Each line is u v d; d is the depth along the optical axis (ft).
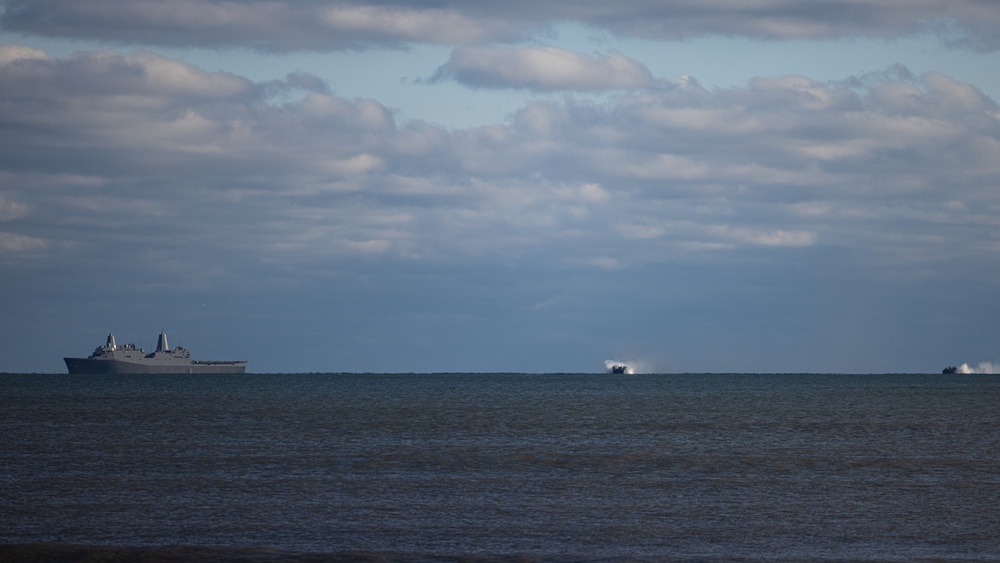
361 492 211.00
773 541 162.30
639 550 155.12
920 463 262.47
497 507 192.95
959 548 157.07
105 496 203.92
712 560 147.33
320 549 155.74
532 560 146.72
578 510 189.88
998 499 203.41
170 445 308.40
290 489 214.48
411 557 147.54
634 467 253.65
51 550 146.51
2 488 213.87
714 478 233.76
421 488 216.95
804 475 239.50
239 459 268.21
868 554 152.25
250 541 161.68
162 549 149.18
